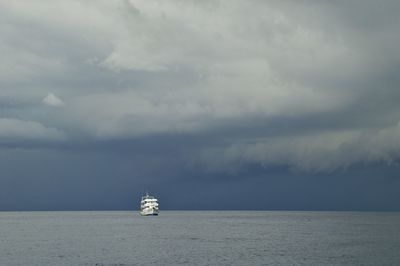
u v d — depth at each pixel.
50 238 179.88
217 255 124.12
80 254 125.69
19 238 179.88
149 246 147.50
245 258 118.00
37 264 107.50
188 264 108.19
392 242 160.50
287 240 170.12
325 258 117.44
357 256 121.00
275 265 106.38
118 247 144.12
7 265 106.31
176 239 175.50
